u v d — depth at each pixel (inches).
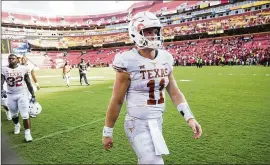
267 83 391.9
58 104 279.3
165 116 204.4
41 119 208.2
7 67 152.3
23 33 2021.4
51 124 191.0
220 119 189.3
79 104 276.7
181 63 1333.7
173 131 162.1
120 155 125.5
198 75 605.0
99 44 2123.5
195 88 369.4
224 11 1553.9
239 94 301.3
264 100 259.1
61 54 2134.6
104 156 124.6
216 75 583.5
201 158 118.0
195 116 200.8
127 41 2025.1
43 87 464.4
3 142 143.6
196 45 1547.7
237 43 1323.8
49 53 2080.5
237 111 214.7
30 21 2176.4
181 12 1798.7
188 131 161.2
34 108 193.3
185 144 137.2
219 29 1421.0
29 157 123.9
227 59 1152.8
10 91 155.3
